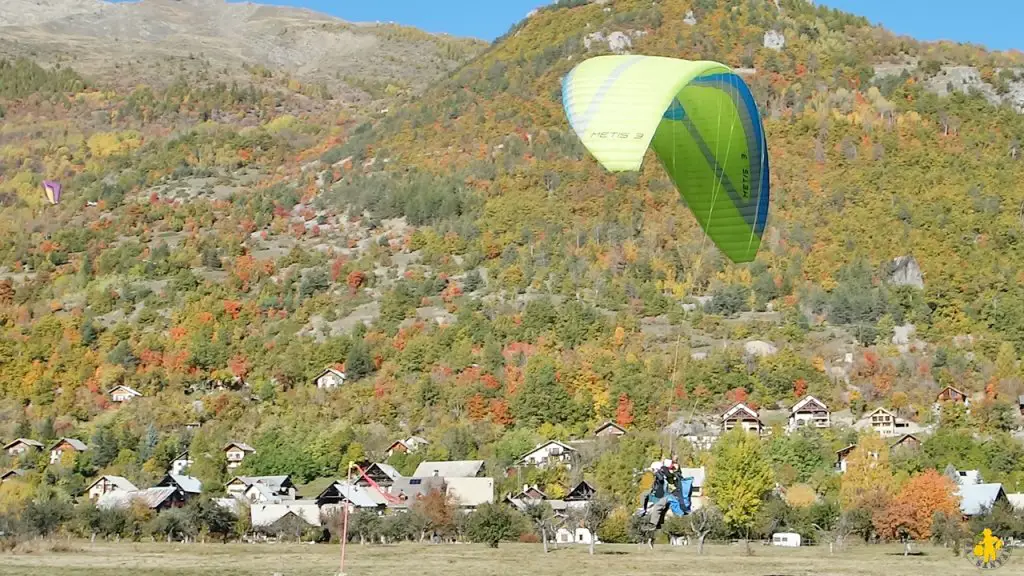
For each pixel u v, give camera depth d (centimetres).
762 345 17588
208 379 17725
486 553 9269
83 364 18125
